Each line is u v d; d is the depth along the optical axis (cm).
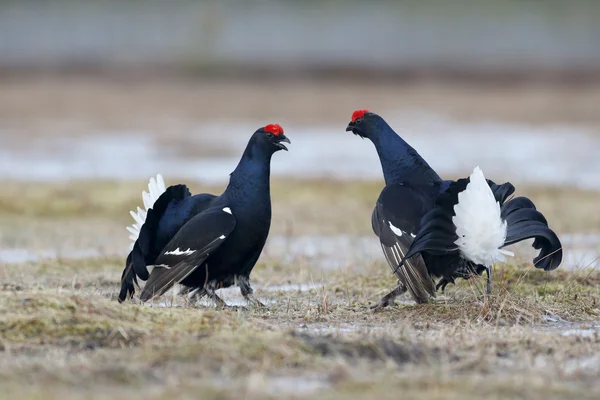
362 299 1120
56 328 834
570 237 1627
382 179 2420
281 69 6253
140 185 2241
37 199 2028
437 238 962
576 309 1025
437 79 5803
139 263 1034
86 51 6831
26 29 7350
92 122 3956
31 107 4466
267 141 1050
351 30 7625
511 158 2903
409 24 7725
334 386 693
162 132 3634
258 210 1055
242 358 751
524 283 1162
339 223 1827
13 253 1509
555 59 6644
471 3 8000
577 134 3572
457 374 732
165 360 746
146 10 7888
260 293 1187
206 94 5141
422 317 988
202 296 1089
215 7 7438
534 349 816
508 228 986
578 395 676
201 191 2133
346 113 4306
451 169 2639
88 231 1738
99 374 710
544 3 7894
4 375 711
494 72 6075
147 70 6225
